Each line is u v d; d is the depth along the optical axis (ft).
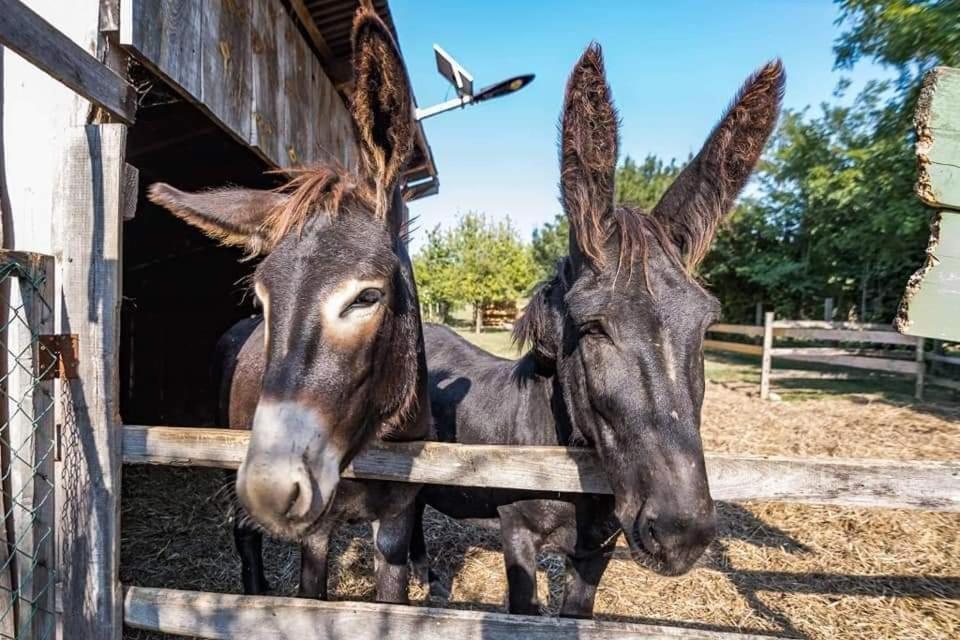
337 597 10.68
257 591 10.09
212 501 15.83
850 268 40.78
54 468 6.02
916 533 13.01
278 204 5.84
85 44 6.13
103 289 5.90
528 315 7.32
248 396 9.37
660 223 5.50
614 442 4.98
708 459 5.43
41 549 6.02
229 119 9.32
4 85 6.18
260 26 10.78
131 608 6.00
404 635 5.53
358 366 4.85
